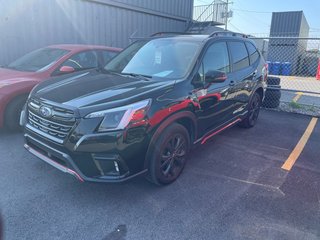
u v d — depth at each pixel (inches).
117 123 100.8
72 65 203.2
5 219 100.3
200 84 135.2
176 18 490.3
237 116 185.9
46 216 103.3
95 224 100.3
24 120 125.6
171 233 97.6
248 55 195.0
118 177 105.1
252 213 110.3
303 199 121.6
